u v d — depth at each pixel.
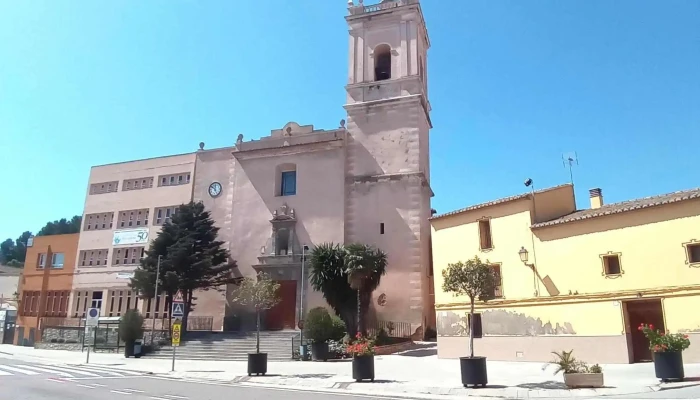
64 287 46.09
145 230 44.22
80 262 46.16
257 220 38.81
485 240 24.80
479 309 24.08
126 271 43.66
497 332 23.22
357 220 36.44
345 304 30.72
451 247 25.94
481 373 14.61
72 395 13.91
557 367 18.92
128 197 45.94
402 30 39.41
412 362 23.05
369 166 37.34
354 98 39.16
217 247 37.06
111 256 44.91
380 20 40.16
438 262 26.38
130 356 30.28
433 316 35.31
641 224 19.72
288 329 35.00
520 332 22.44
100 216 46.88
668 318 18.50
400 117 37.66
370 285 30.42
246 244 38.53
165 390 15.38
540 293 22.14
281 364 24.36
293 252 36.94
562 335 21.11
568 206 25.06
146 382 17.98
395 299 34.06
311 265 31.67
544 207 23.73
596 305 20.38
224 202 41.16
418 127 37.16
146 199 45.09
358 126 38.47
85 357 31.39
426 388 14.80
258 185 39.56
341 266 30.64
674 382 13.84
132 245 44.31
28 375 20.50
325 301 34.59
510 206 23.92
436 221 27.02
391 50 39.41
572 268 21.33
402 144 37.09
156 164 45.62
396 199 36.06
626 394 12.73
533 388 14.03
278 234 37.88
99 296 44.41
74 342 39.91
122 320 31.39
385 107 38.12
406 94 37.97
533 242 22.81
